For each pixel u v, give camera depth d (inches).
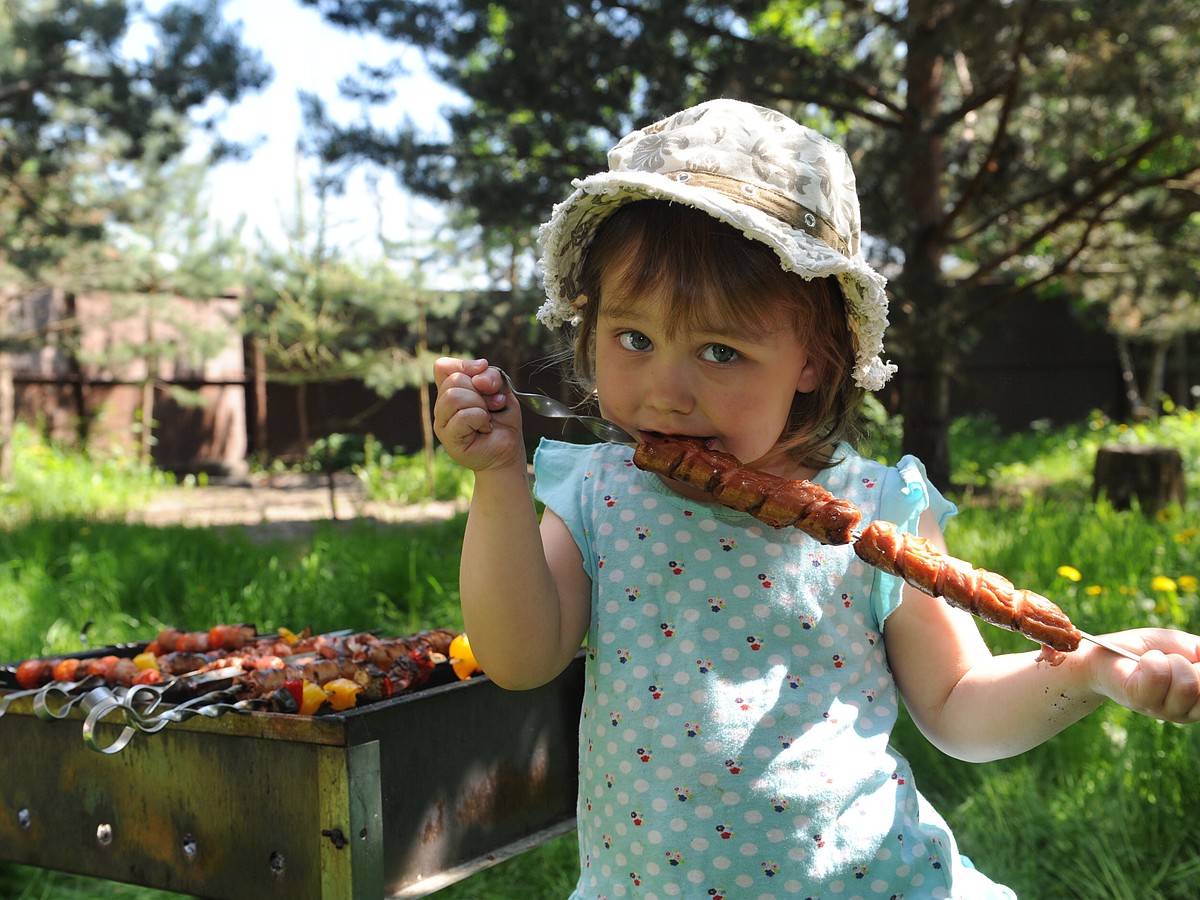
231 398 753.0
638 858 59.4
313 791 73.2
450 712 82.0
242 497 590.9
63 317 663.1
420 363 564.4
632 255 58.7
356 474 660.1
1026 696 58.4
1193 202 423.2
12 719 86.7
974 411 807.1
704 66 349.1
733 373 57.8
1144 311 614.2
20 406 660.1
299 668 87.1
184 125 466.6
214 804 77.9
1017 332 799.7
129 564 242.4
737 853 58.1
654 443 57.5
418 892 77.1
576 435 330.3
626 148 65.2
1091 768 126.6
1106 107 394.3
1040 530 257.1
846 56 422.0
